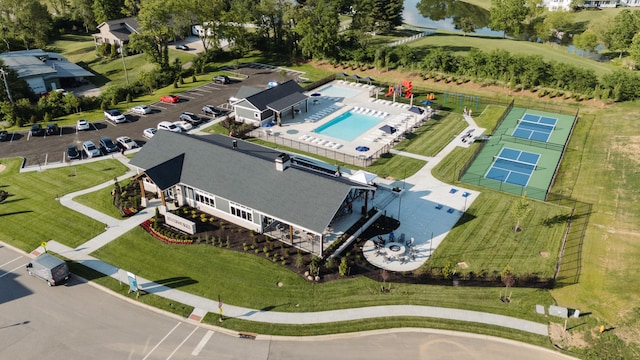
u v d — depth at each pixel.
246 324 34.09
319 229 38.59
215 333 33.41
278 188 42.50
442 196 49.69
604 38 104.94
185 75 91.12
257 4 102.81
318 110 73.31
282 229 43.97
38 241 43.28
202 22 96.69
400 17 116.56
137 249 42.03
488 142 61.88
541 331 33.00
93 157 58.84
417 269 39.12
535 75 77.00
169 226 45.06
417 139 63.03
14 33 112.19
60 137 64.50
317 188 41.28
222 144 51.34
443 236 43.31
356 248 41.75
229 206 44.59
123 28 112.81
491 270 38.91
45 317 34.69
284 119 70.00
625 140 59.38
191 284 37.91
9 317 34.66
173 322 34.38
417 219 45.84
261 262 40.03
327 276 38.47
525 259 40.06
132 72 99.75
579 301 35.38
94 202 49.09
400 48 91.31
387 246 40.53
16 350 31.91
